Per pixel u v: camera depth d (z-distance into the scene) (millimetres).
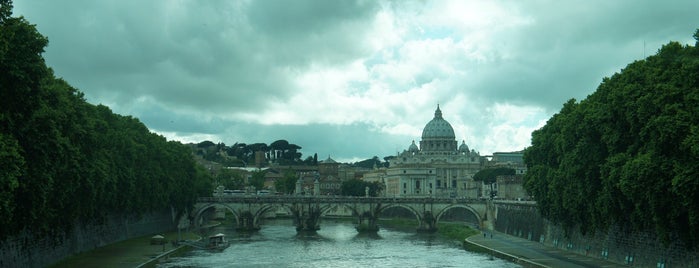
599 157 117562
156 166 187000
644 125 98562
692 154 82688
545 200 155625
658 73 99438
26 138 82000
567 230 148125
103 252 147250
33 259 112188
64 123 101312
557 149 140375
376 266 144250
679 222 95688
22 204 84125
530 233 191375
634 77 106750
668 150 92312
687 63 92375
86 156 119625
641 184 93750
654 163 91500
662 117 87812
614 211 112375
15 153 71438
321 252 173625
